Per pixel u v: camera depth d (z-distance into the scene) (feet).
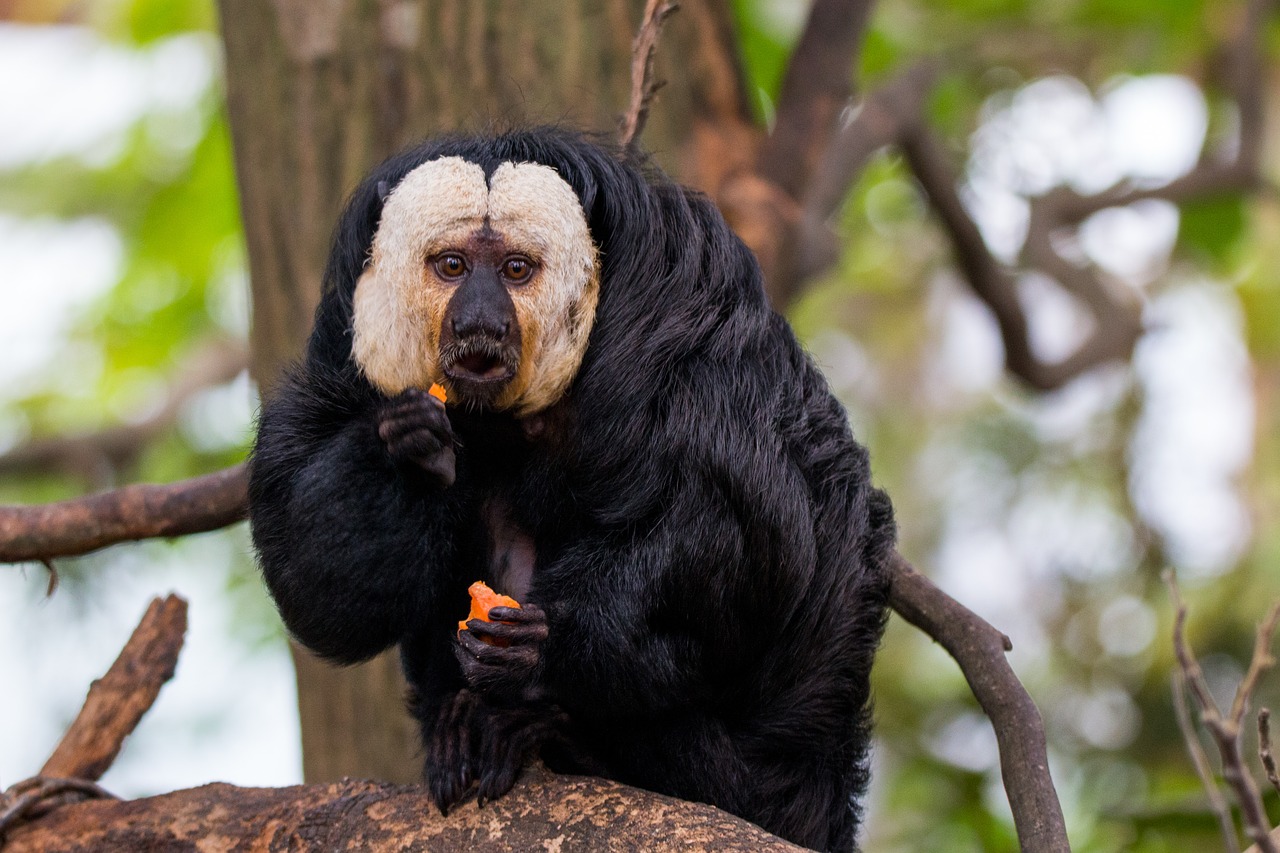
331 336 25.20
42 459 62.64
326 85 34.99
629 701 22.77
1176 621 16.75
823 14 41.22
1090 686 71.15
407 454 21.85
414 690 26.48
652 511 22.81
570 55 34.76
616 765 24.32
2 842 24.40
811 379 25.76
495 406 23.90
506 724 22.63
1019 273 69.82
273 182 35.37
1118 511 76.33
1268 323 78.54
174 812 23.99
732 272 24.43
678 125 37.37
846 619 25.13
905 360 97.86
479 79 34.50
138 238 63.52
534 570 25.16
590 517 23.59
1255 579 64.28
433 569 23.57
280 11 35.19
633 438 23.06
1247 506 77.00
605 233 24.49
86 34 63.82
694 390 23.07
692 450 22.74
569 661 22.43
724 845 20.07
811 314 92.68
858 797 27.12
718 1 38.96
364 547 22.54
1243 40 59.98
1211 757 58.59
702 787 24.12
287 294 35.17
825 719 25.27
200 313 66.33
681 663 22.90
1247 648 63.62
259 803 23.79
